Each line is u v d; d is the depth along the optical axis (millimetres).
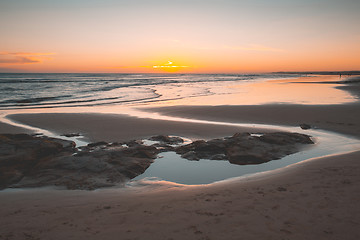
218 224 3852
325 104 20297
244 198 4871
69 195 5520
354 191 4863
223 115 16469
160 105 22234
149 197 5250
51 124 13992
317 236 3428
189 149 9078
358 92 31219
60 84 54844
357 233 3453
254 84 56625
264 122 14266
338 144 9672
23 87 44188
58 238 3576
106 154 8023
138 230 3752
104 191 5844
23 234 3711
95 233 3699
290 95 29078
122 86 50312
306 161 7516
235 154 8211
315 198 4652
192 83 64750
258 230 3627
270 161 7895
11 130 12695
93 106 22297
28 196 5457
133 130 12523
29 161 7207
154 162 8078
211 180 6668
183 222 3959
